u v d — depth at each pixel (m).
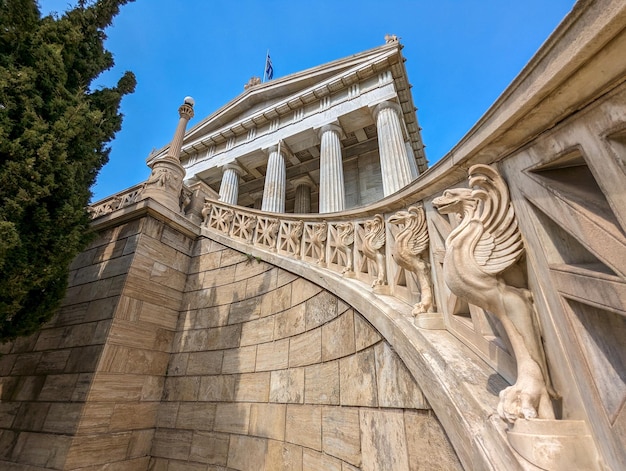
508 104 1.34
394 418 2.11
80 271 5.49
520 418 1.11
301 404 3.22
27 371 4.74
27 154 3.64
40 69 4.07
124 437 4.16
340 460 2.52
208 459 3.88
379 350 2.47
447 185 2.27
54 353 4.68
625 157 0.92
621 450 0.85
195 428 4.21
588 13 0.91
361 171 17.11
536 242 1.31
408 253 2.48
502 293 1.35
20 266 3.63
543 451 0.98
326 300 3.49
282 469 3.11
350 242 3.78
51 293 4.43
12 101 3.73
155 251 5.45
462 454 1.41
